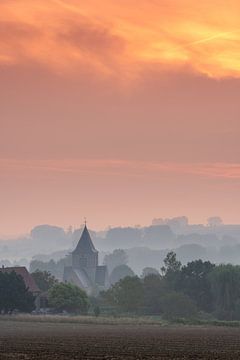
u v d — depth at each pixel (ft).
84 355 547.90
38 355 544.21
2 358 515.91
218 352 590.55
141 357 536.83
